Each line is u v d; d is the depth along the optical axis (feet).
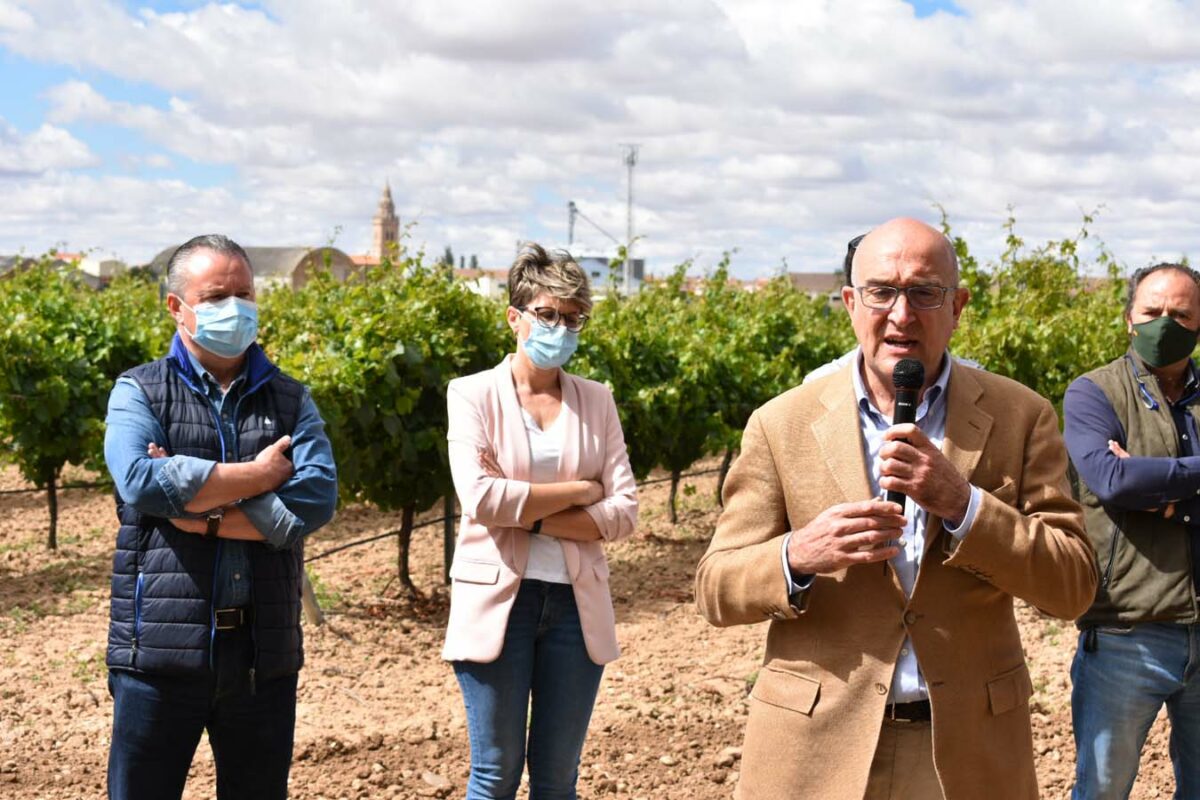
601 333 35.22
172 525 10.66
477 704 12.22
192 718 10.65
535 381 13.20
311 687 21.01
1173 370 12.71
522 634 12.26
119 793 10.66
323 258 32.81
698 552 34.24
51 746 17.62
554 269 12.66
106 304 45.32
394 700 20.48
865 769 8.59
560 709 12.44
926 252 8.60
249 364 11.44
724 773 16.99
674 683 21.31
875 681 8.68
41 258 48.57
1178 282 12.35
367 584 29.14
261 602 10.78
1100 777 12.42
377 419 26.78
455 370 28.60
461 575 12.37
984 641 8.77
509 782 12.33
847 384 9.21
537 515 12.20
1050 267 34.53
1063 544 8.46
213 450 11.05
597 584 12.57
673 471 38.01
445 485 27.78
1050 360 31.96
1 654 22.57
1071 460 12.48
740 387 40.06
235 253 11.11
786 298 52.90
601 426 13.21
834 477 8.96
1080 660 12.60
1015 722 8.88
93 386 34.68
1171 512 11.88
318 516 11.19
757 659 23.02
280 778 11.10
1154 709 12.23
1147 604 11.87
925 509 8.47
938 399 9.04
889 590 8.72
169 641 10.41
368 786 16.38
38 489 33.32
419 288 28.99
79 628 24.66
